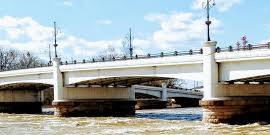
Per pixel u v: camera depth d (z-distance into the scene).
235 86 50.03
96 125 55.16
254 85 52.06
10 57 166.75
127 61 58.22
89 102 71.56
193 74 51.09
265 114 52.06
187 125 50.00
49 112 93.38
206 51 48.62
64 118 68.50
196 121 55.69
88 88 71.88
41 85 85.75
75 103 70.44
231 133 40.88
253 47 44.97
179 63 51.91
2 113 89.50
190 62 50.75
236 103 49.38
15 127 56.25
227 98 48.88
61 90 70.19
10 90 91.44
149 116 71.38
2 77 84.25
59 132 48.44
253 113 50.91
